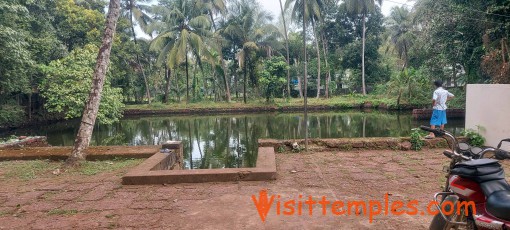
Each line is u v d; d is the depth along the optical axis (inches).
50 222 131.0
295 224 123.6
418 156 232.2
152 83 1353.3
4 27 466.0
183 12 1043.9
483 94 241.9
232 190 167.0
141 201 153.9
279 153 253.3
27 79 576.4
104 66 235.5
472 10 432.5
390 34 1217.4
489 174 80.6
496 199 76.4
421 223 122.2
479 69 518.0
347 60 1277.1
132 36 1205.1
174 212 138.9
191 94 1429.6
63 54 679.7
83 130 229.6
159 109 1074.7
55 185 183.6
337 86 1425.9
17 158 250.5
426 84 888.3
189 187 174.7
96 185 182.5
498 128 229.3
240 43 1179.9
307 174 193.0
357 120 775.1
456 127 594.2
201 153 433.1
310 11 992.2
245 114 1031.6
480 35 470.3
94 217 135.3
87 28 862.5
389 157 231.5
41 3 653.9
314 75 1326.3
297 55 1363.2
